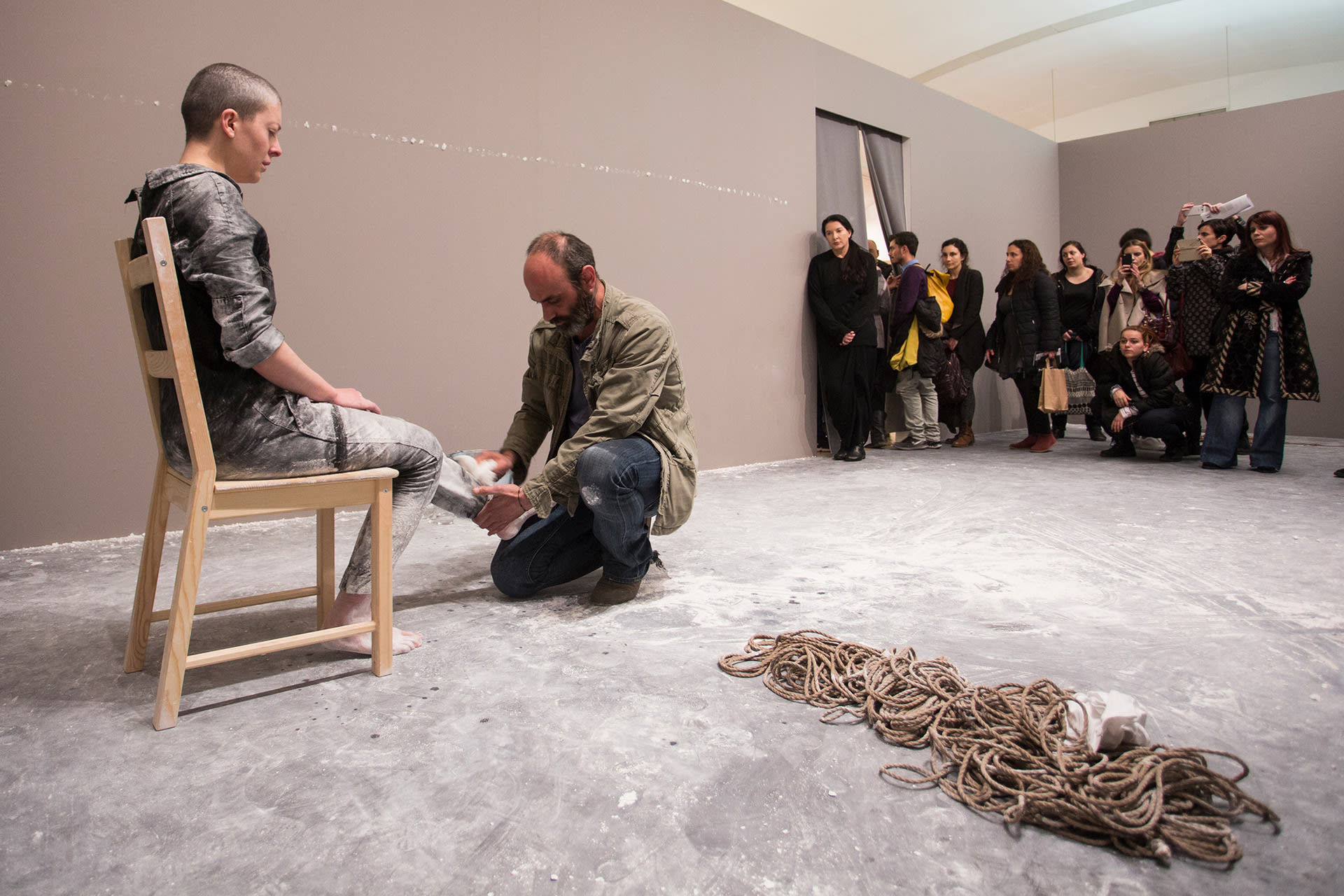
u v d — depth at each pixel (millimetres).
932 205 6523
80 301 2883
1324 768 1226
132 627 1650
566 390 2139
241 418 1447
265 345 1403
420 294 3617
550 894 950
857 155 5957
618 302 1959
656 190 4543
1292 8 8625
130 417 2994
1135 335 4926
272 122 1501
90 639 1857
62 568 2533
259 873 993
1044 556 2578
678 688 1551
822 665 1603
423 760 1276
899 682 1488
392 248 3527
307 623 1965
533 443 2232
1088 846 1046
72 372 2877
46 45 2783
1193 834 1024
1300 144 6766
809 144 5457
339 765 1260
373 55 3443
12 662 1715
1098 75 10195
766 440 5242
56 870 998
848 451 5262
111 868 1002
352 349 3436
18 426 2783
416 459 1701
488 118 3814
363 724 1403
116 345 2959
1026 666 1643
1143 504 3455
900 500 3641
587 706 1474
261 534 2998
